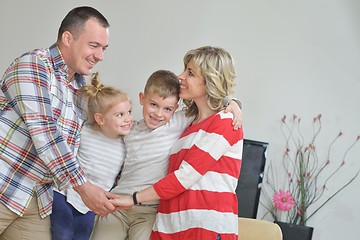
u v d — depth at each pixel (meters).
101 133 2.29
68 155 2.05
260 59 3.80
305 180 3.77
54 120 2.08
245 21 3.80
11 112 2.07
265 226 2.79
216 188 2.07
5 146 2.06
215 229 2.03
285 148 3.79
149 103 2.21
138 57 3.74
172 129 2.25
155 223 2.14
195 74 2.16
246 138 3.80
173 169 2.15
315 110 3.80
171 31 3.76
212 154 2.06
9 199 2.08
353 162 3.78
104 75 3.73
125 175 2.29
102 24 2.18
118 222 2.28
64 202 2.21
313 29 3.82
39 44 3.70
